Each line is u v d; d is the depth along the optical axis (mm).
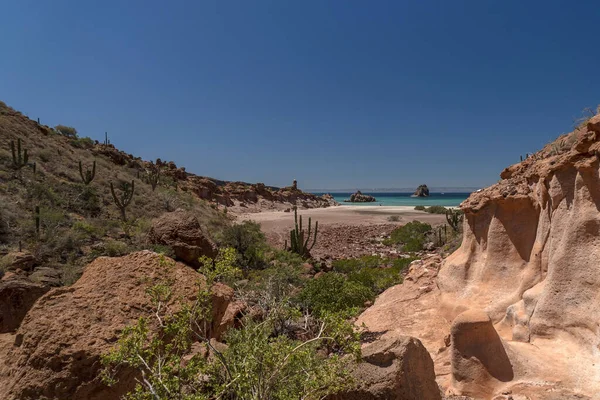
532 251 6668
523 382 4500
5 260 11852
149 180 41281
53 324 3754
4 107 36125
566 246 5477
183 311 3607
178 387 2967
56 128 43000
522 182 7477
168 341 4004
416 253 22953
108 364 3359
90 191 24141
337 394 3508
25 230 15820
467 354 4742
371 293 10867
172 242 12938
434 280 10000
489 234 7535
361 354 3723
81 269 12375
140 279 4535
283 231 40750
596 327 4824
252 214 64375
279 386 3211
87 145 43344
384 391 3398
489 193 7945
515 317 6039
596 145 5219
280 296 8805
